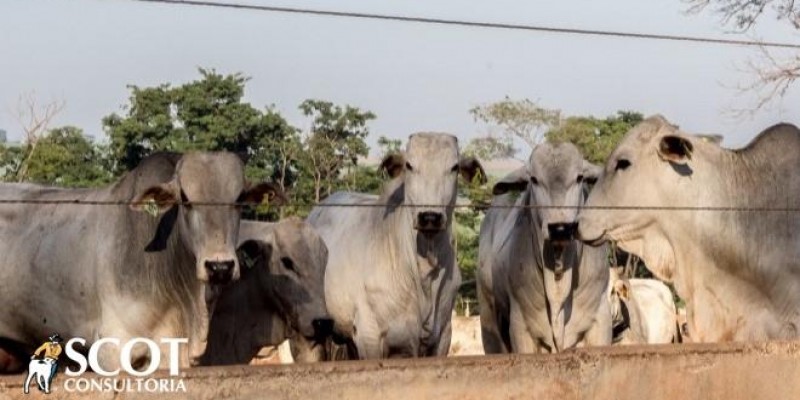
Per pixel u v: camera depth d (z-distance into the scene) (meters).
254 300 12.21
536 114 36.19
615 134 37.00
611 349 8.72
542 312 12.57
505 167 36.03
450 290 12.64
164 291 10.02
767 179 11.05
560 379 8.46
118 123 31.38
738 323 11.07
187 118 31.73
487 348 14.57
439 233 12.12
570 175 11.88
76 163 29.94
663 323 23.91
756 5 21.27
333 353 13.85
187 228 9.70
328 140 32.72
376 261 12.61
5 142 28.30
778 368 9.40
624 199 11.14
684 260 11.13
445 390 8.06
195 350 10.09
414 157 11.83
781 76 21.17
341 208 13.86
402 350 12.52
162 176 10.19
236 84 32.22
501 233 13.48
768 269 10.95
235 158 9.94
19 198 11.18
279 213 20.33
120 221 10.19
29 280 10.59
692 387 9.00
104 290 10.09
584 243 11.74
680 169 11.05
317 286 12.35
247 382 7.48
